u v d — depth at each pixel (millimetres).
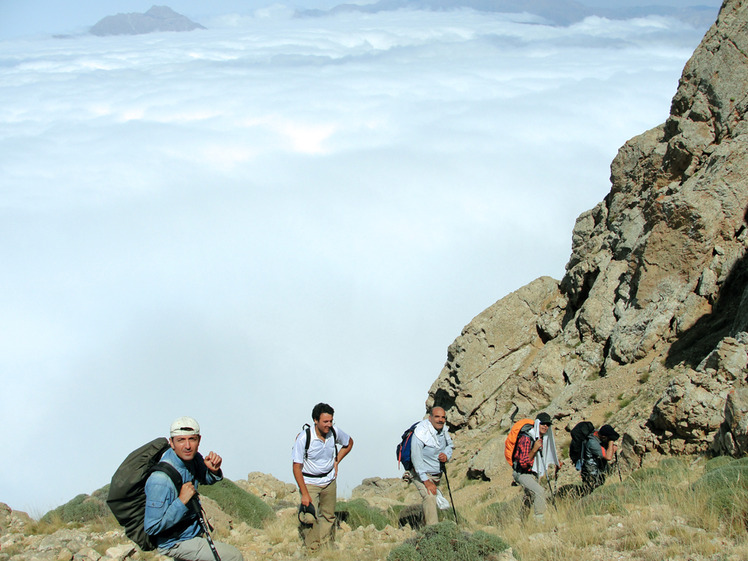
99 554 10242
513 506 12320
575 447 13039
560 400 21781
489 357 28422
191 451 6930
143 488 6895
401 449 10672
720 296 19219
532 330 28516
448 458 10703
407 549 8719
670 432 14047
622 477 14078
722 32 23531
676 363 18750
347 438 10688
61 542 10938
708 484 9633
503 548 8773
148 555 10305
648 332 20297
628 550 8461
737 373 13789
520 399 25062
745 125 21891
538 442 11156
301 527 10867
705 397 13594
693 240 20484
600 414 19312
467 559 8562
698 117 23359
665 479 11469
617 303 23297
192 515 7055
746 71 22562
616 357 21328
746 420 11914
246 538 11508
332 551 10297
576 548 8828
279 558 10469
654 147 26219
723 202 20391
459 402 28031
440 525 9102
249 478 17812
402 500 21812
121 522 6887
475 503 18812
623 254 24812
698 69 23984
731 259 19312
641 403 18047
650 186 25375
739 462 10453
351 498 16469
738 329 16656
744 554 7770
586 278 26344
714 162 21281
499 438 21922
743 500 8844
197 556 6977
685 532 8586
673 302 20406
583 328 24234
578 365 23469
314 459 10344
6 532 11828
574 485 13547
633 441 14688
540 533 10031
